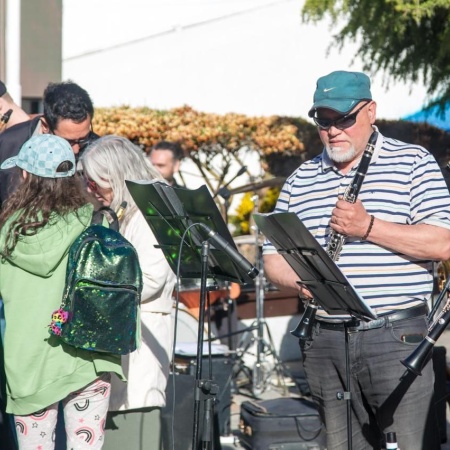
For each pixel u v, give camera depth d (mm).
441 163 27438
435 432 8477
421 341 8055
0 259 8328
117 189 9211
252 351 20016
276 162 27906
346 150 8508
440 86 26531
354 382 8641
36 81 21125
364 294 8391
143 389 9273
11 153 11148
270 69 30250
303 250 7660
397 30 23672
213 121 26969
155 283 9156
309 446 13211
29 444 8242
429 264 8609
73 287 7965
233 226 25469
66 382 8102
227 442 14297
